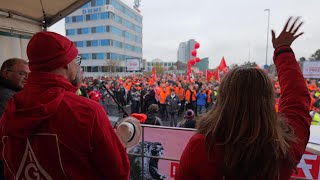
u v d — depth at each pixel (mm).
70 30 60531
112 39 58250
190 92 12500
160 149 3025
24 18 3535
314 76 16156
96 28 58062
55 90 967
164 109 12180
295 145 890
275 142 810
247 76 885
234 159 803
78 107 954
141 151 2932
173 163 3004
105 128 994
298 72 1111
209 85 13883
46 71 990
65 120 924
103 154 987
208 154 857
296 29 1192
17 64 1990
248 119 835
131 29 69625
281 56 1167
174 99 10977
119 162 1046
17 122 918
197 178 912
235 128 840
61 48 999
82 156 948
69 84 1028
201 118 984
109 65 53688
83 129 928
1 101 1841
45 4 3379
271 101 873
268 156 792
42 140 925
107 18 56875
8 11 3283
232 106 864
